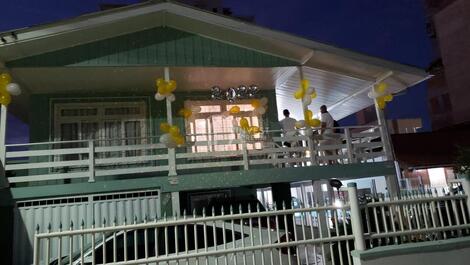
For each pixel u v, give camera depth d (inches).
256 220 288.4
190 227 268.5
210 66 432.8
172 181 396.5
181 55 427.5
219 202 417.4
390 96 466.9
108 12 393.1
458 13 1072.2
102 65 406.3
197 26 429.1
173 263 237.9
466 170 282.7
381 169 447.2
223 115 528.4
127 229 209.5
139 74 446.9
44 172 470.9
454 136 750.5
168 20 425.7
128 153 496.4
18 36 370.0
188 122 517.0
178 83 492.7
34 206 376.5
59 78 436.8
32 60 393.7
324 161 507.5
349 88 535.8
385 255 231.3
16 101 510.0
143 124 504.1
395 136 746.2
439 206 253.8
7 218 372.2
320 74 487.8
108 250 257.0
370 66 449.1
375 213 244.4
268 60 449.4
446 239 247.3
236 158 520.7
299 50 440.8
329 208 235.9
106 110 499.8
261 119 531.5
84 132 489.4
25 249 368.5
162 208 393.1
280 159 430.6
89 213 382.6
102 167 486.3
